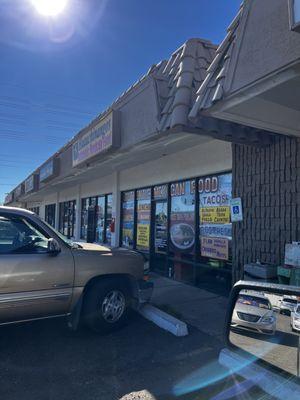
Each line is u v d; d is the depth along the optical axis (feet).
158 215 34.71
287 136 21.04
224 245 25.94
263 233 22.25
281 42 13.11
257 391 6.73
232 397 10.90
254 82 14.15
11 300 14.99
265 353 6.70
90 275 17.07
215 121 20.17
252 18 14.49
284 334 6.41
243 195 23.70
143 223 37.19
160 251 34.09
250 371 6.88
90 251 17.78
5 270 14.99
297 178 20.36
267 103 16.21
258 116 17.28
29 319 15.80
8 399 11.71
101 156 29.78
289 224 20.68
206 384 12.66
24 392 12.14
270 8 13.62
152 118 22.18
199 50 21.57
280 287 6.54
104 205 47.83
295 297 6.31
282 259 20.99
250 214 23.16
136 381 12.93
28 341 16.62
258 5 14.23
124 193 41.98
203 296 25.00
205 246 27.89
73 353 15.30
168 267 32.35
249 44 14.52
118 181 42.39
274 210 21.61
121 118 26.35
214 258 26.86
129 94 25.49
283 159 21.22
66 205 67.10
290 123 18.45
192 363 14.35
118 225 42.16
